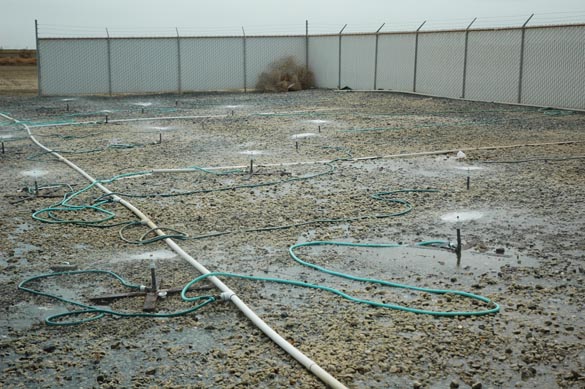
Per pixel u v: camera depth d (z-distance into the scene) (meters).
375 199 9.93
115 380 4.68
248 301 6.10
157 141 16.09
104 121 20.50
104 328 5.56
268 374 4.72
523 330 5.42
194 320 5.70
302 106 25.06
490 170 12.05
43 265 7.12
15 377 4.74
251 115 22.00
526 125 18.61
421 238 8.00
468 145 14.96
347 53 32.94
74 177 11.77
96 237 8.14
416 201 9.79
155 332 5.47
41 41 30.81
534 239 7.89
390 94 29.70
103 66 31.77
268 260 7.25
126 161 13.31
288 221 8.77
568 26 22.72
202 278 6.59
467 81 27.06
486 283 6.51
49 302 6.15
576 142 15.09
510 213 9.06
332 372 4.73
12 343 5.28
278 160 13.28
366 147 14.88
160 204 9.70
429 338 5.29
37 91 33.38
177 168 12.40
